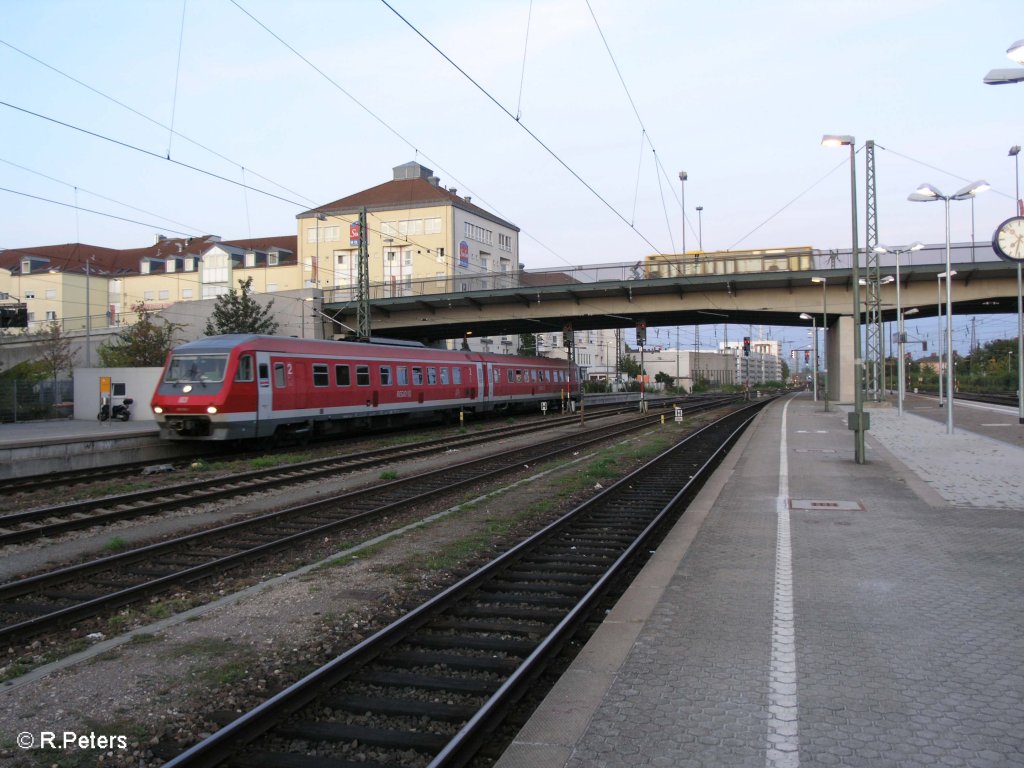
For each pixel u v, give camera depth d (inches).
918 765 151.4
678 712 177.8
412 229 2896.2
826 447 828.0
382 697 205.6
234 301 1736.0
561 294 1769.2
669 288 1739.7
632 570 345.4
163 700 205.8
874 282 1637.6
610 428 1250.6
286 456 820.0
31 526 454.0
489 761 173.8
